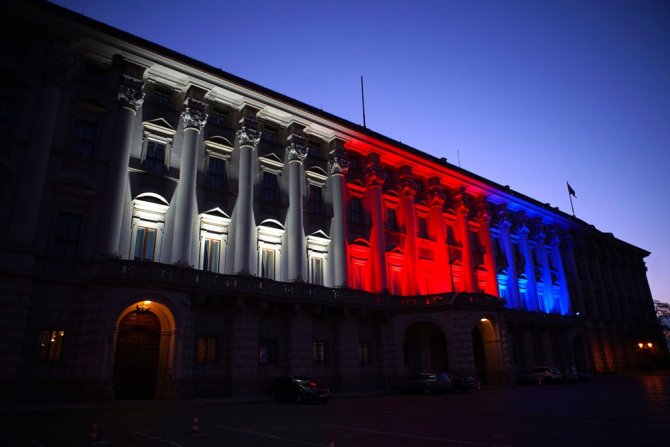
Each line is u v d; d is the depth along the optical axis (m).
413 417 17.08
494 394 29.05
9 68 24.78
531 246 55.31
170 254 27.75
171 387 23.95
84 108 26.83
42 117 24.84
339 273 35.31
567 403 21.59
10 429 13.98
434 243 43.16
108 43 27.78
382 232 38.78
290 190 34.12
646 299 75.25
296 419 16.69
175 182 29.09
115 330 23.12
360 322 35.03
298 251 32.91
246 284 28.25
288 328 30.55
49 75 25.48
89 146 26.73
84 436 12.62
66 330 23.36
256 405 22.86
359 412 19.12
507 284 49.22
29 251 22.98
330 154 38.00
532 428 13.70
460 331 35.16
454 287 43.41
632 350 65.06
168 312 25.00
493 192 50.69
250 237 30.59
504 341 37.81
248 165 31.89
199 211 29.61
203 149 31.00
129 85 28.02
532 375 40.62
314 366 31.66
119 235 25.77
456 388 31.62
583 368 54.28
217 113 33.03
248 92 33.22
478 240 48.47
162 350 25.52
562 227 61.25
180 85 31.12
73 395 22.36
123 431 13.58
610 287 66.25
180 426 14.69
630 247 74.19
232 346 27.36
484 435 12.50
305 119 36.28
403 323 36.59
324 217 36.19
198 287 25.88
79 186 25.39
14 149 24.17
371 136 40.00
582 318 55.41
